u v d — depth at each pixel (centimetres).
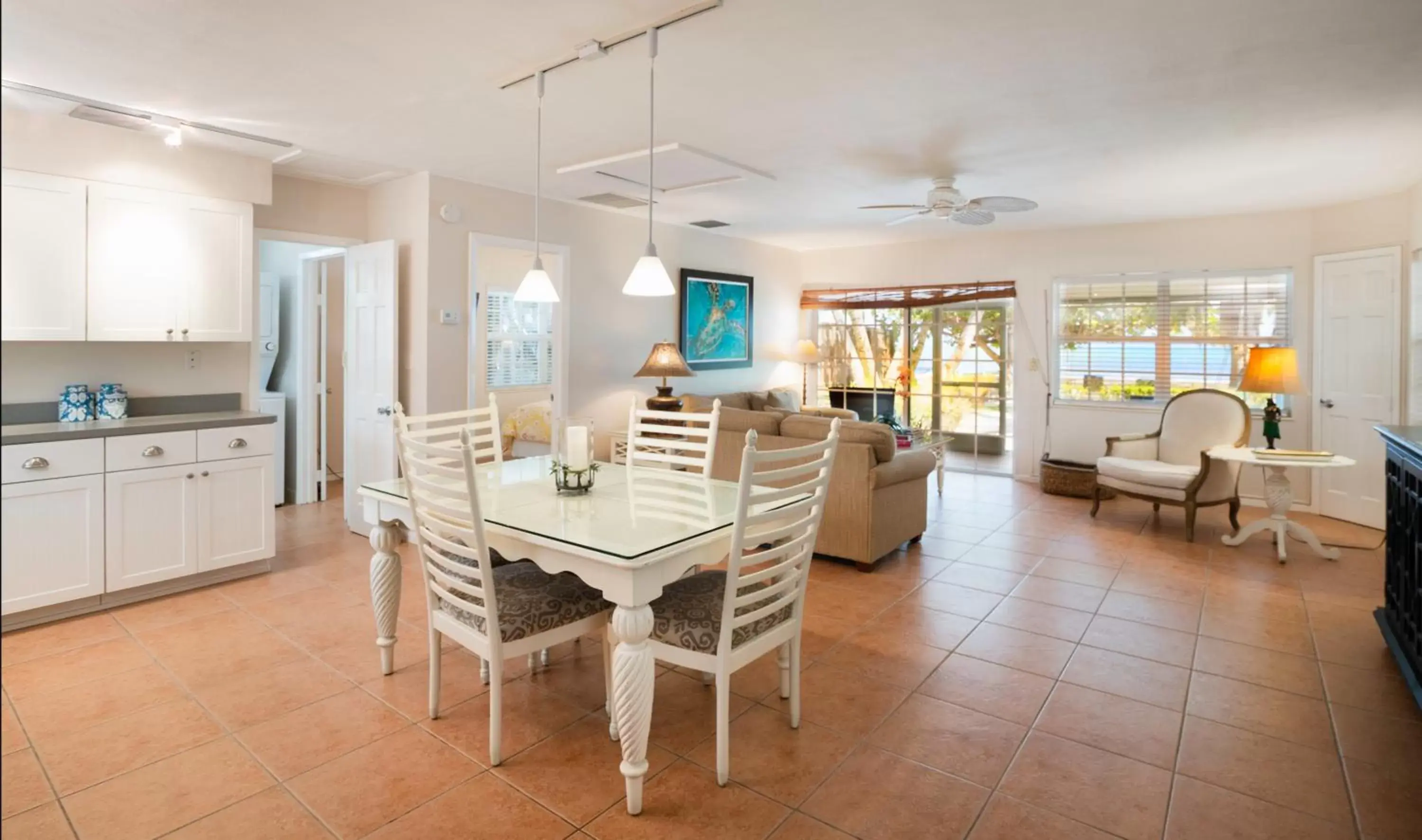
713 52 284
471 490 224
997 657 315
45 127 350
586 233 578
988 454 738
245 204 421
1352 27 262
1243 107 344
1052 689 286
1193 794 221
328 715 264
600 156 433
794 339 833
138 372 408
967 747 246
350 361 509
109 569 356
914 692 284
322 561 443
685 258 677
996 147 410
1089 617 360
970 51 282
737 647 232
